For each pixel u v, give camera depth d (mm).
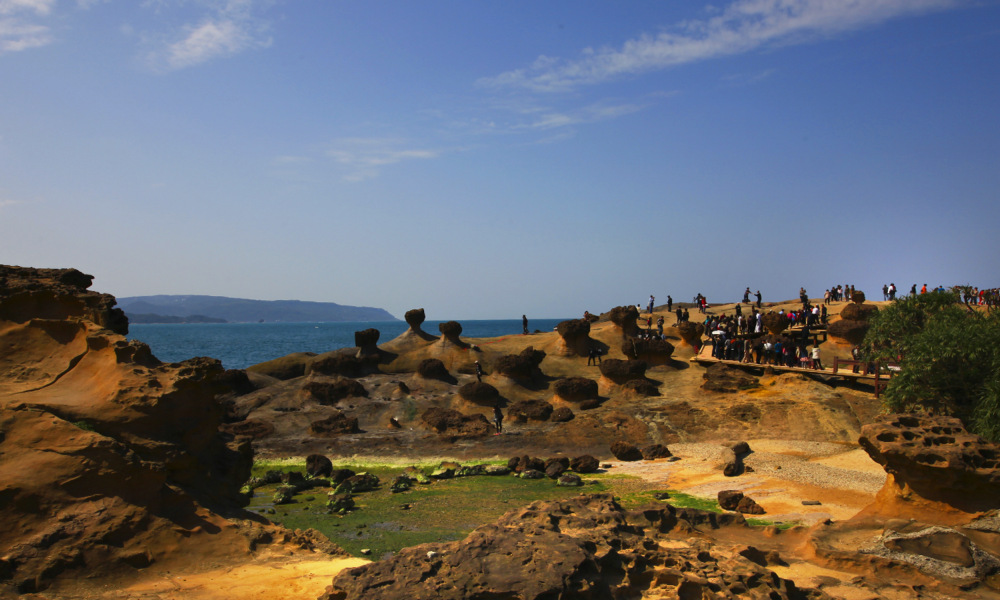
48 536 12227
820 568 13227
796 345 43125
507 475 28250
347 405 39562
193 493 15172
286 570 13203
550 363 46562
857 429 30969
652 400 37938
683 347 49031
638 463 29359
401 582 9969
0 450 13273
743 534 15156
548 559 10414
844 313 45969
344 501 23047
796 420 32406
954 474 13602
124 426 14602
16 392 14930
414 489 26016
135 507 13352
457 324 48000
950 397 24594
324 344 153500
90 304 17188
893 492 14938
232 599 11695
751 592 10562
